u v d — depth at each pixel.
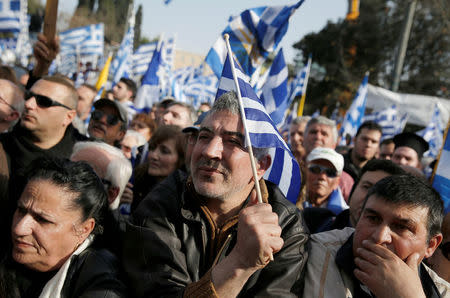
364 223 2.04
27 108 3.22
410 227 1.97
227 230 1.93
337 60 26.11
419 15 25.12
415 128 19.88
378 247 1.94
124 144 4.59
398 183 2.03
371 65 26.05
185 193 1.98
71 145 3.51
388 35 25.45
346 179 4.48
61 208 1.95
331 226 3.11
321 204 3.89
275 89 3.19
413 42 25.45
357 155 5.70
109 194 2.61
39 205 1.94
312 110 26.56
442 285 2.26
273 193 2.10
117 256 2.16
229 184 1.86
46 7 4.04
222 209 1.95
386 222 1.98
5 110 3.24
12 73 4.51
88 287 1.89
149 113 6.80
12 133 3.31
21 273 2.05
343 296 2.01
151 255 1.86
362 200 2.94
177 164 3.72
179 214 1.96
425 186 2.05
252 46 3.55
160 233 1.90
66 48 11.26
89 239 2.08
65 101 3.35
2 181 2.41
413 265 1.97
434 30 25.22
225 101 1.88
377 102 13.09
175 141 3.70
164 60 6.95
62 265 2.01
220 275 1.60
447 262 2.47
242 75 1.94
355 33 25.62
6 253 2.12
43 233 1.94
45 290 1.90
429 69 25.67
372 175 2.94
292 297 1.86
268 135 1.88
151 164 3.74
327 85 25.97
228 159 1.84
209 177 1.85
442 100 12.54
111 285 1.88
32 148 3.25
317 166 3.83
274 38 3.50
